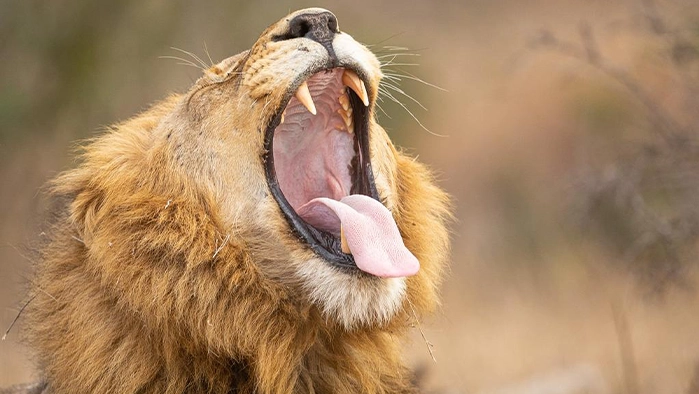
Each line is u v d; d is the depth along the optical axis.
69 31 20.75
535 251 20.12
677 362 12.79
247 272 7.23
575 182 14.01
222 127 7.61
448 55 33.41
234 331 7.09
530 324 16.17
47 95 20.39
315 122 8.18
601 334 15.22
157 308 7.02
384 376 7.84
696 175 12.68
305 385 7.40
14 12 20.56
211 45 21.56
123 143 7.73
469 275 19.42
